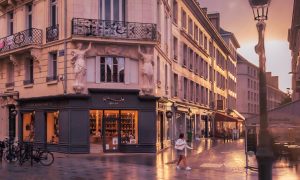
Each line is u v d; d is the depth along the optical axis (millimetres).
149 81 25422
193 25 41625
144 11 25625
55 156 23422
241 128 70500
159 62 28109
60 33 25375
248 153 17922
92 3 24953
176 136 34844
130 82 25438
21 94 28812
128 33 25031
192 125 41250
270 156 7617
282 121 15258
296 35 30516
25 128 28906
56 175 15195
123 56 25312
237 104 85625
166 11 31062
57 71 25500
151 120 25625
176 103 33781
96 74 24875
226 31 67500
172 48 33375
